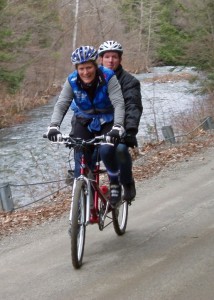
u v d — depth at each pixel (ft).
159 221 22.95
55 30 115.55
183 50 69.82
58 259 19.60
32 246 21.86
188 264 17.12
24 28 95.25
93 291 16.06
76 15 134.92
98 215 18.47
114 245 20.22
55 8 110.11
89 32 146.41
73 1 139.44
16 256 20.79
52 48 114.73
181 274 16.37
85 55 17.07
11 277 18.44
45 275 18.03
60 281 17.22
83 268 18.04
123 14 174.50
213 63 67.72
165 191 28.50
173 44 75.92
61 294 16.21
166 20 164.35
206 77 69.10
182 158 36.35
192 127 50.60
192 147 39.40
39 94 106.83
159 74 137.08
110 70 17.83
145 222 23.03
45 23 104.42
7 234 24.12
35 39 101.76
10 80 92.02
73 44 132.26
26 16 96.48
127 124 18.13
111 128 18.25
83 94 17.80
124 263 18.06
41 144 59.62
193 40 68.90
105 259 18.69
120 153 17.98
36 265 19.34
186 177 31.12
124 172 18.71
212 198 25.72
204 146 39.45
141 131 57.62
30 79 105.60
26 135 67.21
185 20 71.67
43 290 16.72
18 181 43.42
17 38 92.17
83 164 17.66
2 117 80.53
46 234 23.40
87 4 146.41
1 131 71.51
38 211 27.73
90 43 141.18
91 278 17.11
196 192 27.40
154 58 166.81
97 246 20.34
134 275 16.85
